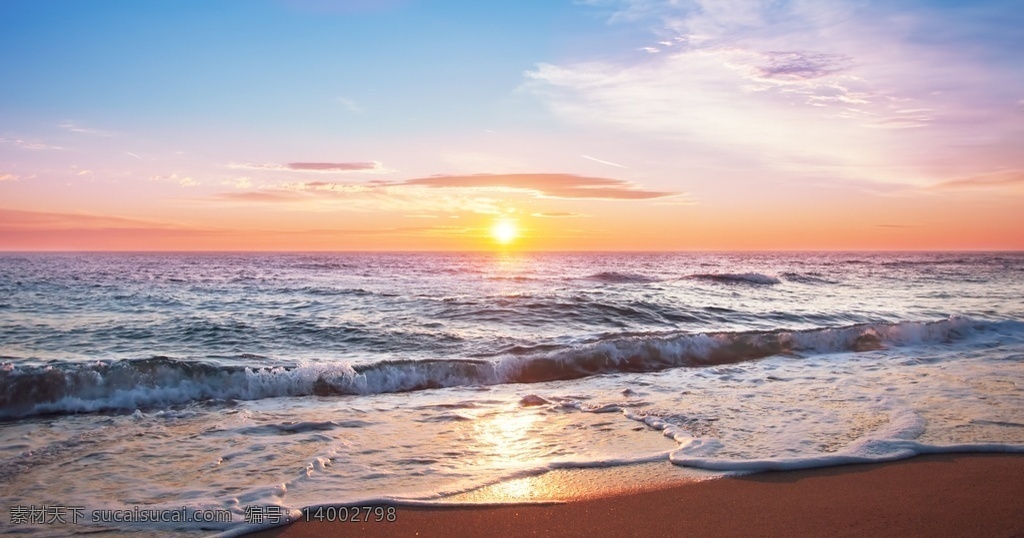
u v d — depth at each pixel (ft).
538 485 16.85
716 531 13.75
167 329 51.47
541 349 40.57
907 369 35.53
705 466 18.22
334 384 31.60
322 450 20.42
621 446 20.65
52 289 97.14
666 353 39.93
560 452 20.04
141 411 26.68
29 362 36.96
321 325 52.80
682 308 66.03
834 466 18.16
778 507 15.08
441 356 40.09
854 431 21.76
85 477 17.81
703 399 27.96
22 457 19.75
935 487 16.34
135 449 20.72
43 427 23.84
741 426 22.81
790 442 20.52
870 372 34.71
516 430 23.00
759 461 18.37
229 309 67.77
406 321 56.59
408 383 32.94
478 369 34.60
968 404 25.86
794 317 62.59
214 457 19.75
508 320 57.57
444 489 16.55
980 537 13.26
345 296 82.58
